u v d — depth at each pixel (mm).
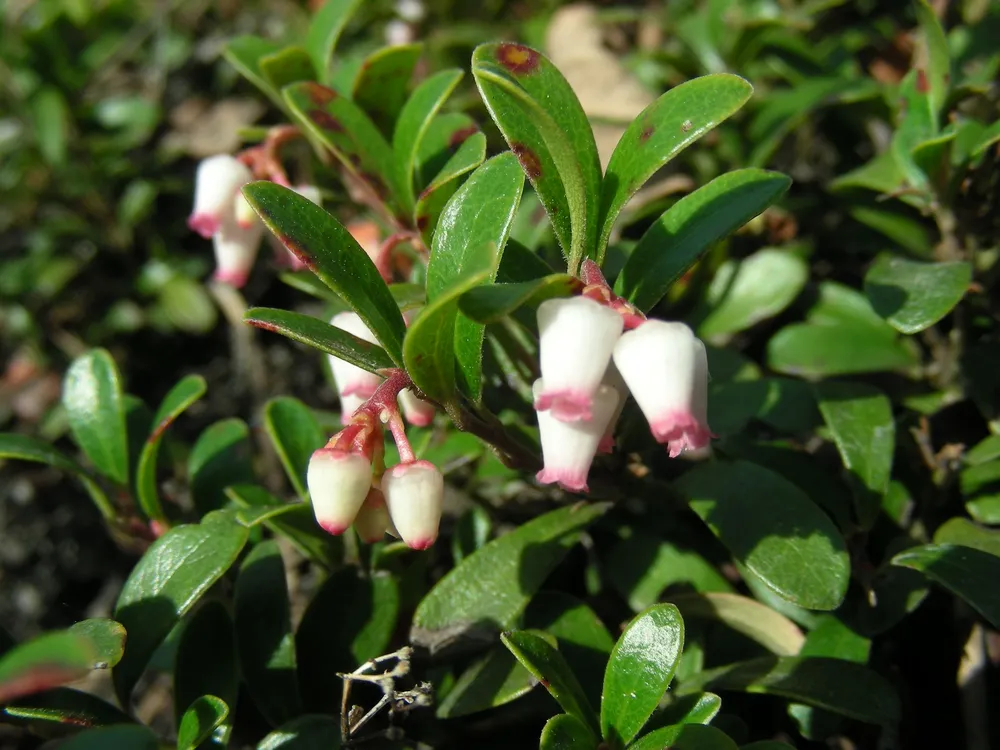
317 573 70
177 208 111
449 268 45
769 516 52
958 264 60
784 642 57
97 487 62
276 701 52
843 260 81
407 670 51
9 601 98
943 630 64
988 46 80
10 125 118
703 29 89
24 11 129
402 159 61
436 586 54
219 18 124
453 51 99
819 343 68
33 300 109
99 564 99
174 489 79
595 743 45
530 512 68
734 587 64
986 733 58
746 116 83
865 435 58
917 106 66
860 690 51
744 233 80
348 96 71
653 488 58
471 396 47
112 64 123
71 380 63
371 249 67
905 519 61
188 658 52
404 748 53
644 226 78
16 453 57
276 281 104
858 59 94
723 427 62
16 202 114
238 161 68
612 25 106
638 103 94
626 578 61
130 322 106
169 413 59
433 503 45
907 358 67
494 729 58
